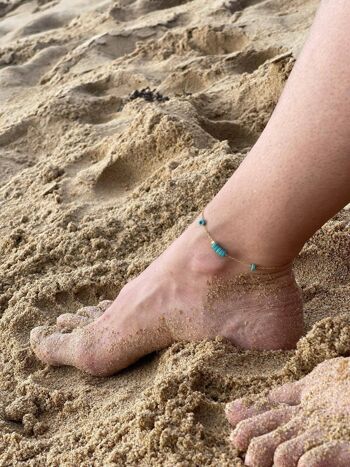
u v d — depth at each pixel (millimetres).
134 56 1319
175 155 849
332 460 398
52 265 724
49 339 595
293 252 513
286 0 1401
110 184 864
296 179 463
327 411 428
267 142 475
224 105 1002
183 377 497
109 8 1601
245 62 1162
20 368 599
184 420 460
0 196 896
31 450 500
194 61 1188
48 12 1765
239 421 455
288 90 465
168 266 558
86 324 605
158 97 1090
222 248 526
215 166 767
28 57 1488
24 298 667
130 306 571
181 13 1484
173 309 556
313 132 447
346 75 431
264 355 530
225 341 541
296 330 543
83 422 521
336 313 570
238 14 1383
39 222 805
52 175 897
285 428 428
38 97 1238
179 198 756
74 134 1011
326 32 442
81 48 1407
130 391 540
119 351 568
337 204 469
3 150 1054
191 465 435
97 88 1211
